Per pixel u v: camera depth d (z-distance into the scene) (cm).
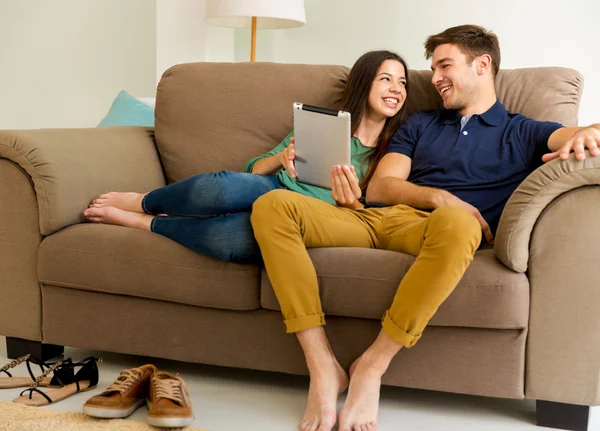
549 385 169
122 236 196
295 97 238
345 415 164
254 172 223
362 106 222
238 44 399
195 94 245
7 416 166
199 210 191
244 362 189
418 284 164
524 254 167
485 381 172
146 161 240
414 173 216
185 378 203
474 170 206
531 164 203
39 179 199
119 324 199
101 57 458
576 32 339
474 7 354
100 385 194
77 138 218
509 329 170
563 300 166
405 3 365
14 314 207
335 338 181
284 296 173
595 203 162
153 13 437
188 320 193
